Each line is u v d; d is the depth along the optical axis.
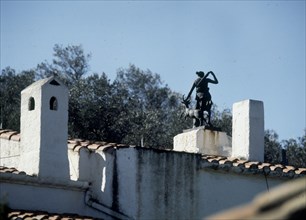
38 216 31.31
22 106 35.41
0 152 37.41
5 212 19.80
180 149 40.31
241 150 38.38
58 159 34.22
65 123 34.72
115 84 84.44
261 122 38.69
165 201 33.72
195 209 34.41
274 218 12.80
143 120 82.06
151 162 33.66
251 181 35.94
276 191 13.29
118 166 33.97
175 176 34.19
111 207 33.81
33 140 34.34
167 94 101.06
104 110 79.19
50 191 33.81
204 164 34.88
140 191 33.12
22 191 33.16
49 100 34.50
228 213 13.44
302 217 12.95
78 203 34.44
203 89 41.03
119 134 79.56
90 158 35.12
